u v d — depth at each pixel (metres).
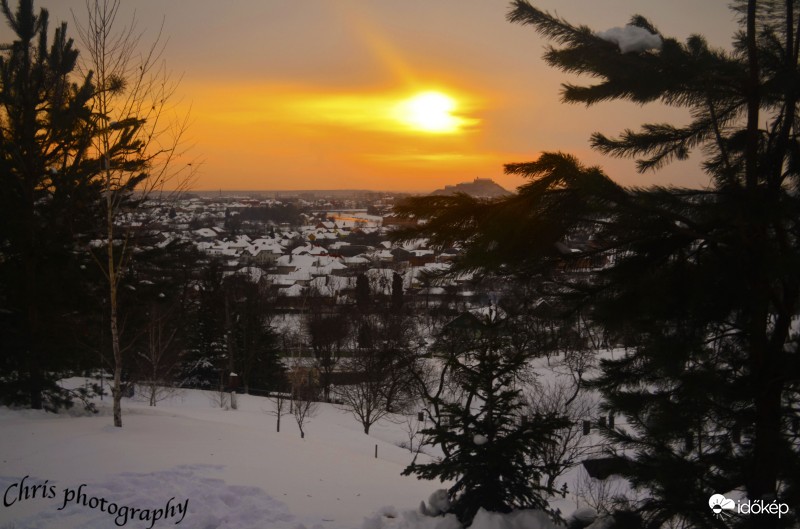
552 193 5.24
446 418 8.48
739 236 5.84
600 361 7.22
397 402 34.00
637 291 6.01
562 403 18.95
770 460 5.77
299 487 9.84
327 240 173.88
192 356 44.16
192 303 36.16
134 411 19.42
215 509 8.23
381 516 8.02
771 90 5.91
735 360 6.42
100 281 18.92
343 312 48.03
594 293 6.45
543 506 7.91
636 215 5.40
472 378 8.12
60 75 17.55
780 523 5.27
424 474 7.94
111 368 19.80
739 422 5.96
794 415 5.87
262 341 44.16
